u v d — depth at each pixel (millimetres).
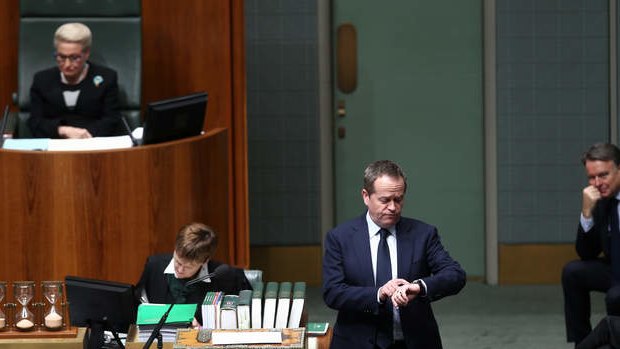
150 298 15859
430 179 25984
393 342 14242
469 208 26078
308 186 25578
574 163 25641
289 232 25625
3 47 21859
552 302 24359
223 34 21953
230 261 21875
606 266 19297
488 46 25406
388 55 25609
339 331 14391
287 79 25359
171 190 17969
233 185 21984
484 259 26203
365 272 14242
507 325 22594
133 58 21094
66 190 17422
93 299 13555
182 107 17906
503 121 25578
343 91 25672
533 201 25750
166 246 17969
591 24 25359
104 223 17594
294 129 25453
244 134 22031
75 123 19938
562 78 25469
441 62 25672
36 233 17484
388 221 14008
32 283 13625
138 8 21312
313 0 25234
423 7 25578
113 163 17531
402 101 25750
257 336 12883
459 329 22297
